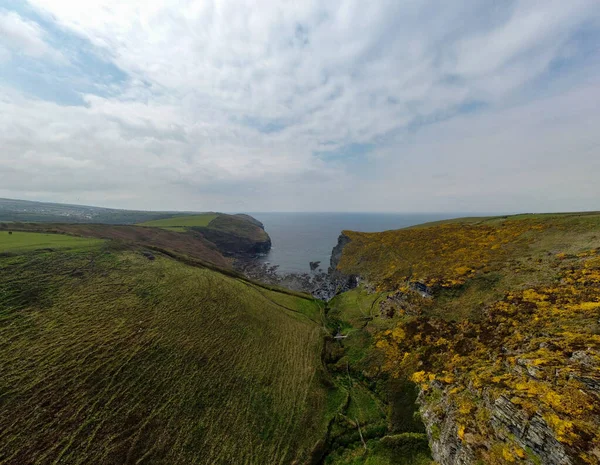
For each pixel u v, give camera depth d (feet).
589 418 42.37
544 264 102.42
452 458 55.47
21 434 53.16
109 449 57.06
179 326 100.17
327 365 105.91
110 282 111.34
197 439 66.23
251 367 94.48
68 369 68.18
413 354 95.35
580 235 115.24
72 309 88.33
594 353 52.54
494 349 77.30
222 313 119.03
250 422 74.84
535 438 45.03
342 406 84.53
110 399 66.03
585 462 38.11
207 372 85.46
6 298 81.71
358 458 68.39
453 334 94.48
